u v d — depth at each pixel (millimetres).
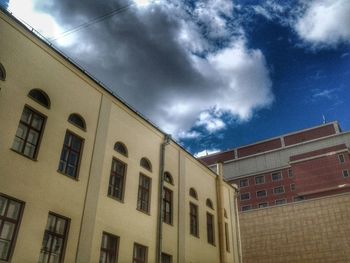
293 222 41844
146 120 21141
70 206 14602
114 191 17422
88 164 16125
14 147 13344
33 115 14398
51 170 14273
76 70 16984
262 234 43406
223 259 24359
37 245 12789
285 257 40656
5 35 13852
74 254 14109
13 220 12469
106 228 15984
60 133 15188
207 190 26016
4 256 11828
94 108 17484
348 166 63844
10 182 12609
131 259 16922
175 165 22922
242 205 75625
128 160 18734
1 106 13000
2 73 13477
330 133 73562
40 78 14938
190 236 22141
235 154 84375
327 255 38125
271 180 74812
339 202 39781
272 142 80688
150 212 19156
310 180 66688
